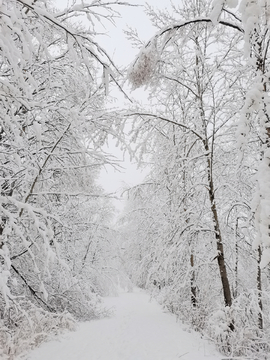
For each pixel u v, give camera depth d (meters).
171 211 7.26
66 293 7.83
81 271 9.22
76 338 6.12
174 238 6.54
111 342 5.75
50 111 5.77
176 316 8.19
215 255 5.86
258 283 6.09
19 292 6.40
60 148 5.79
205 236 6.92
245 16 2.22
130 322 7.89
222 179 6.43
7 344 4.36
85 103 5.61
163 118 5.68
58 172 6.21
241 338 4.61
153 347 5.04
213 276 7.21
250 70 5.52
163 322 7.57
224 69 5.91
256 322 5.48
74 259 8.20
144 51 3.24
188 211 6.23
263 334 5.22
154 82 4.09
